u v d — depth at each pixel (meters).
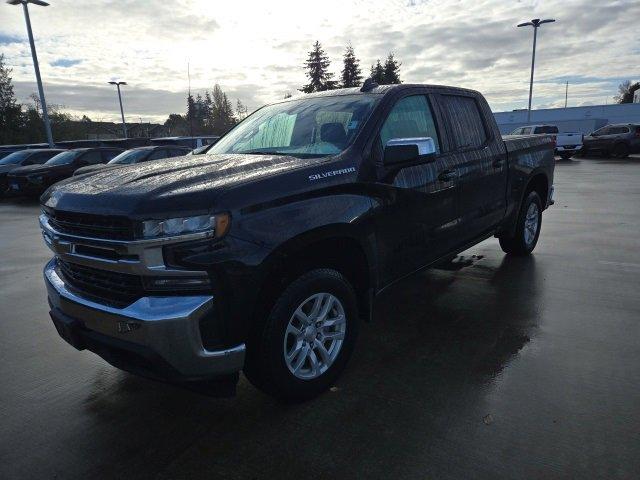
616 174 17.05
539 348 3.59
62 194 2.81
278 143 3.75
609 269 5.49
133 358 2.55
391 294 4.88
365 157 3.30
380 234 3.37
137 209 2.39
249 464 2.48
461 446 2.53
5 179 16.08
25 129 52.56
